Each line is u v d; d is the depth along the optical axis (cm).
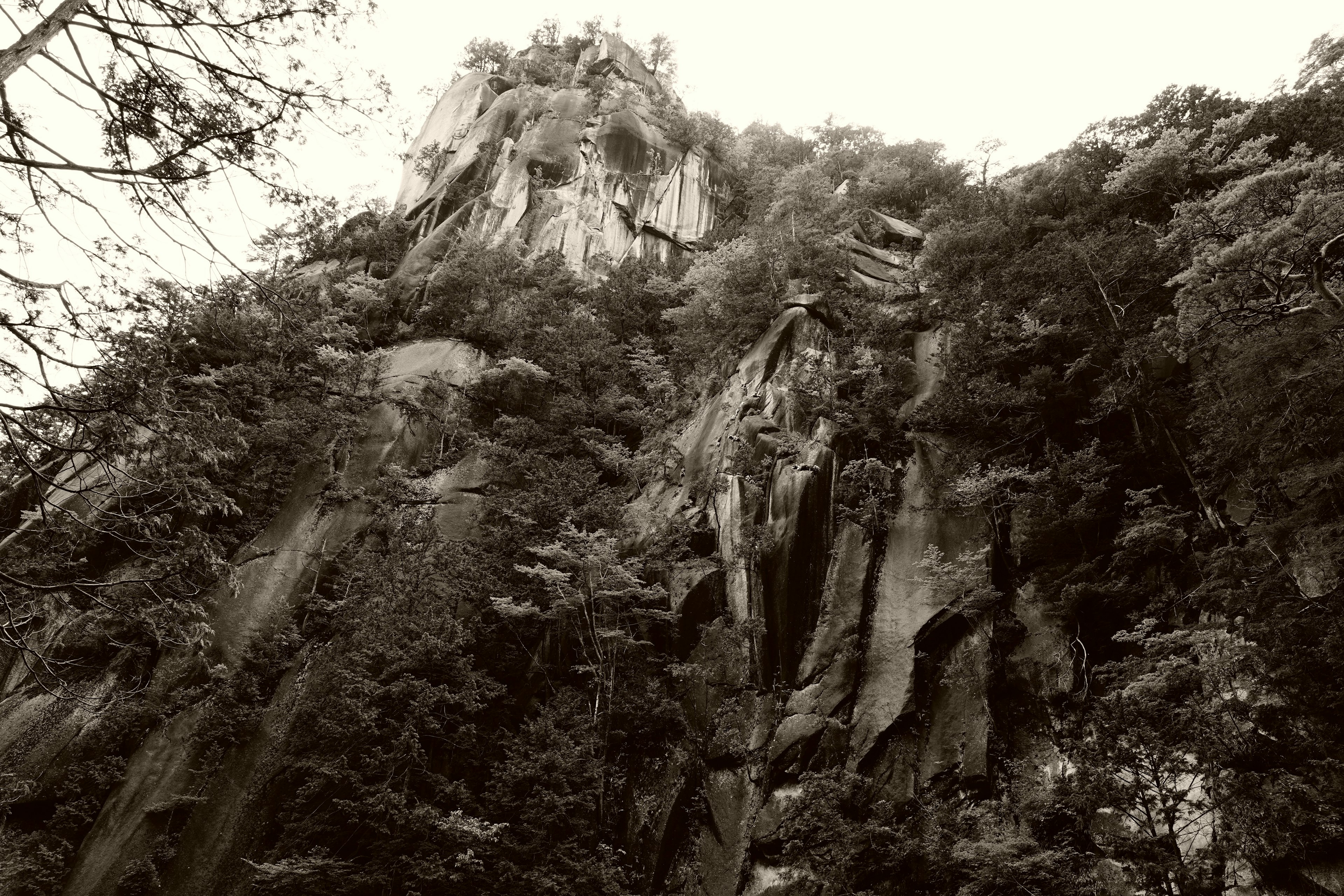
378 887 2017
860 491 2667
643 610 2522
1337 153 2650
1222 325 2100
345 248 4434
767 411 2939
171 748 2362
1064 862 1739
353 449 3167
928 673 2273
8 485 911
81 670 2492
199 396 1237
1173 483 2347
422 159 5659
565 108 5441
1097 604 2220
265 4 970
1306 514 1806
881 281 3625
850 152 5325
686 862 2159
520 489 3064
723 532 2703
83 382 914
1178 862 1606
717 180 5284
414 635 2361
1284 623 1677
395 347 3756
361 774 2173
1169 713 1786
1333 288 1911
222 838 2203
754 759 2252
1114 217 3161
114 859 2167
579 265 4566
